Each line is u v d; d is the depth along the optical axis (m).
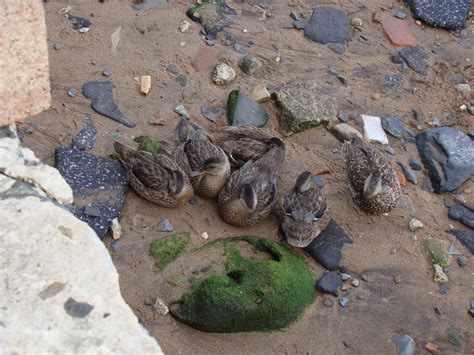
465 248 4.54
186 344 4.02
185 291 4.12
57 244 3.25
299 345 4.10
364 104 5.02
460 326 4.28
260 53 5.12
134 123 4.66
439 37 5.44
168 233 4.32
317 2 5.45
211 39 5.11
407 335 4.21
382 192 4.50
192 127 4.60
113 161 4.46
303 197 4.41
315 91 4.98
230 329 4.05
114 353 3.10
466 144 4.87
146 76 4.83
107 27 5.00
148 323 4.05
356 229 4.52
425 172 4.81
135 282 4.13
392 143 4.90
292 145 4.79
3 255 3.20
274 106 4.89
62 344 3.09
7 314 3.11
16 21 3.31
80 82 4.74
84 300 3.16
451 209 4.67
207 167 4.39
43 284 3.17
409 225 4.57
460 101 5.14
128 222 4.31
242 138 4.65
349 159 4.64
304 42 5.24
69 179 4.31
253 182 4.45
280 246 4.34
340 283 4.31
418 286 4.37
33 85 3.43
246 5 5.33
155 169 4.36
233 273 4.19
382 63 5.24
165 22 5.11
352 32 5.36
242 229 4.42
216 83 4.91
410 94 5.13
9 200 3.32
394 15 5.48
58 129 4.54
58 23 4.95
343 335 4.16
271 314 4.07
